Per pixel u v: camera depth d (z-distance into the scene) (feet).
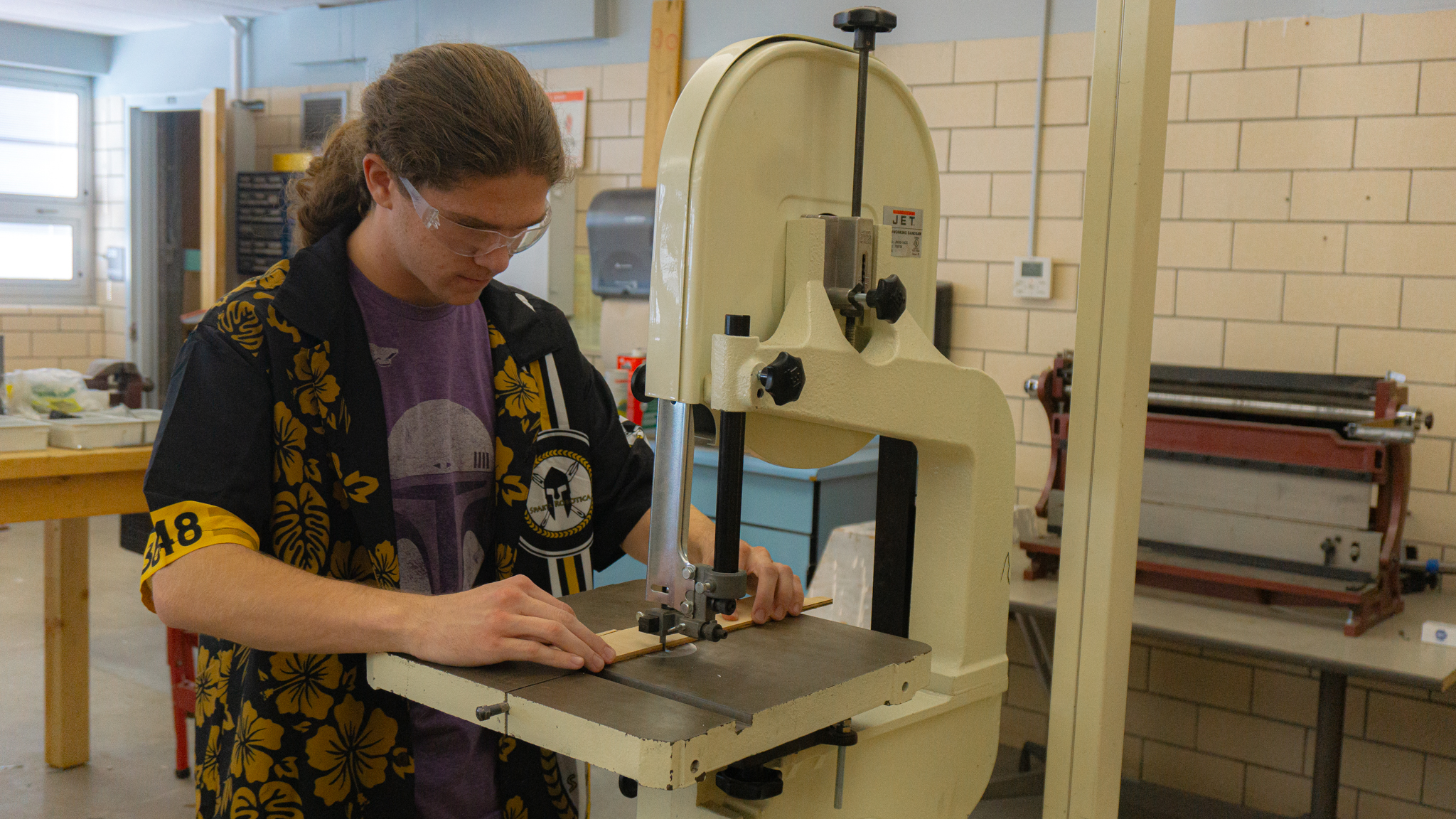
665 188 3.29
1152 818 10.28
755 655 3.56
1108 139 4.01
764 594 3.95
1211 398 8.68
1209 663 10.76
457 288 3.96
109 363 11.43
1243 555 8.62
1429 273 9.57
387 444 4.28
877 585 4.38
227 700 4.11
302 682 3.98
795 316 3.45
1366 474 8.02
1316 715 10.24
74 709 10.61
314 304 4.05
